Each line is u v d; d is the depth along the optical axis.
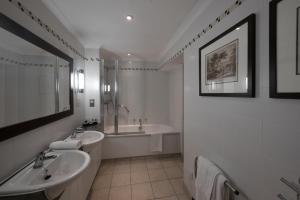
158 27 2.06
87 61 2.83
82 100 2.67
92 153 2.16
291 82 0.73
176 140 3.28
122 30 2.16
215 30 1.35
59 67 1.75
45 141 1.47
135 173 2.59
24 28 1.15
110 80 3.74
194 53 1.76
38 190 0.85
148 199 1.96
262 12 0.89
